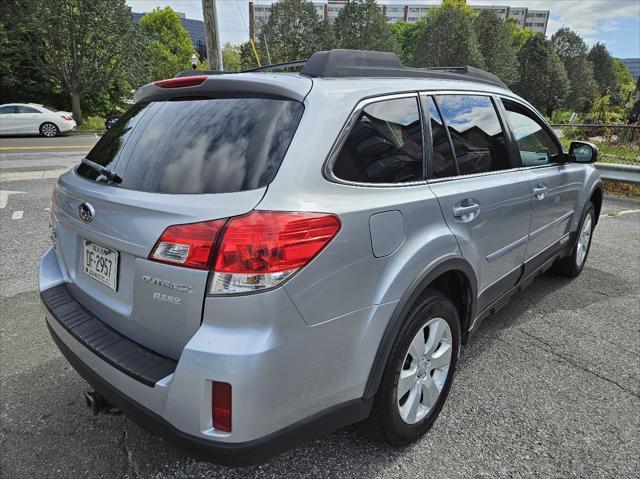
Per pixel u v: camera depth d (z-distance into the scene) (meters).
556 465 2.12
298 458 2.13
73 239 2.13
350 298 1.69
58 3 24.23
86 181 2.03
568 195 3.75
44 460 2.12
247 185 1.56
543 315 3.72
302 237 1.51
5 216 6.36
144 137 1.96
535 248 3.31
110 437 2.28
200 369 1.43
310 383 1.61
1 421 2.38
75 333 1.88
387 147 1.97
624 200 8.74
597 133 14.33
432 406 2.26
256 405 1.46
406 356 2.00
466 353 3.12
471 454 2.17
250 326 1.46
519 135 3.08
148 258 1.58
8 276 4.26
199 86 1.95
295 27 68.06
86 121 28.27
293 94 1.74
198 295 1.48
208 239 1.46
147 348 1.72
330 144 1.71
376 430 2.01
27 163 11.59
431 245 2.02
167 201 1.60
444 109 2.39
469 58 61.97
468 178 2.43
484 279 2.60
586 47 86.62
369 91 1.97
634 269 4.84
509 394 2.65
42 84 28.25
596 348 3.20
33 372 2.81
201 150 1.72
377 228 1.78
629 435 2.33
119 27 26.70
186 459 2.14
